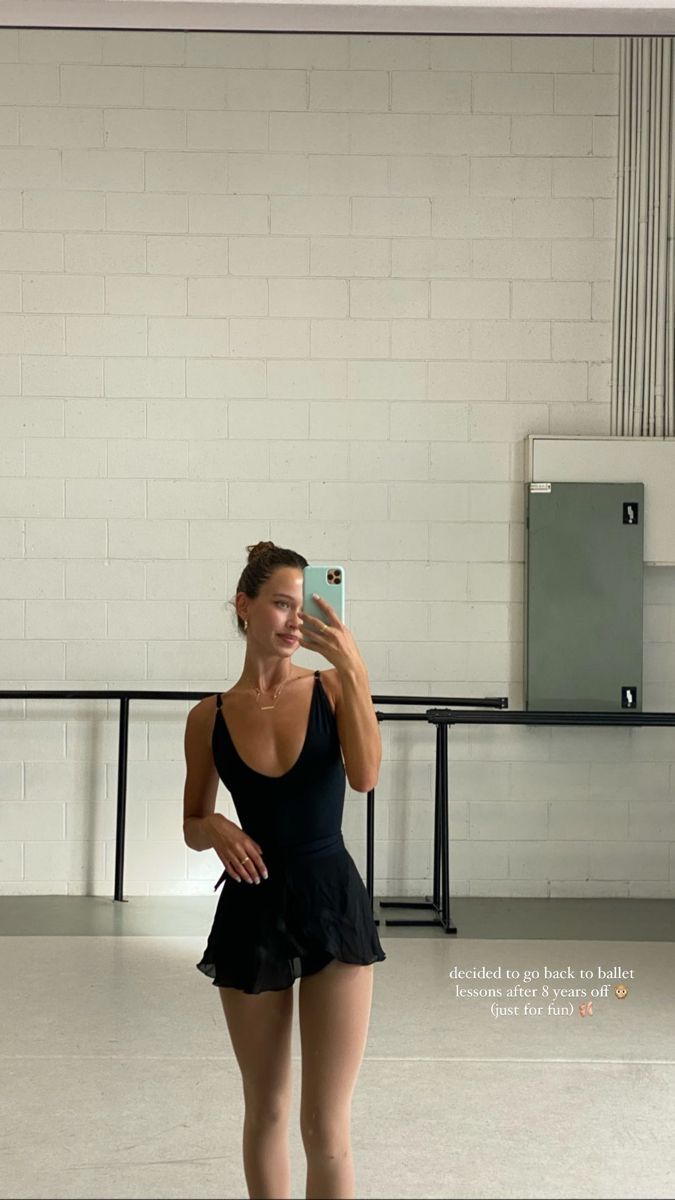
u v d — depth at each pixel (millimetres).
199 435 5750
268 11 3010
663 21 2998
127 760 5695
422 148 5785
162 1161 2959
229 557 5758
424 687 5797
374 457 5781
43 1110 3266
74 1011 4082
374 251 5777
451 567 5801
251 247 5750
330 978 2299
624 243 5801
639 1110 3316
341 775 2416
